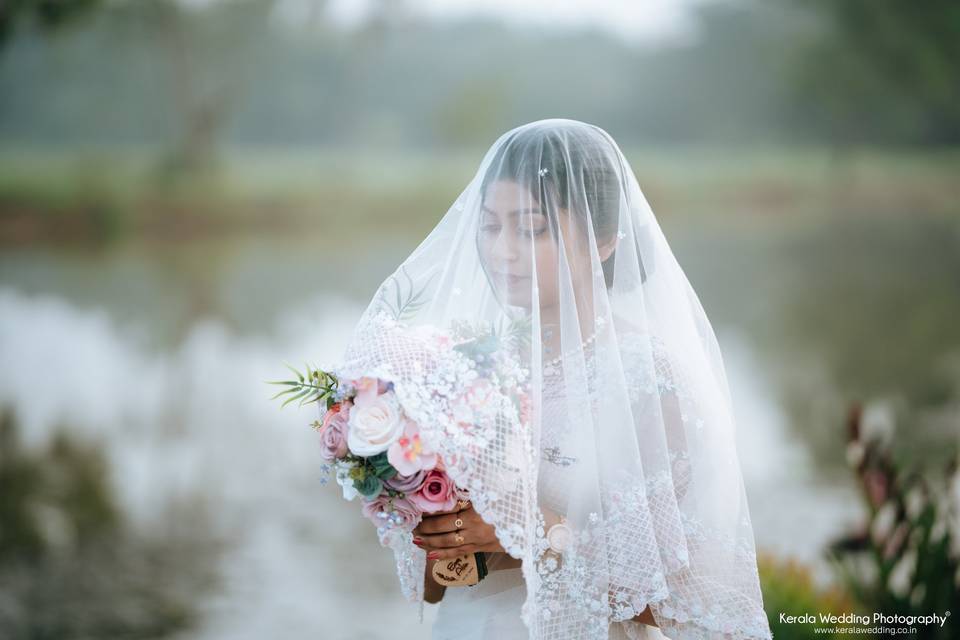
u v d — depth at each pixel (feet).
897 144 147.74
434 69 162.61
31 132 128.06
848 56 130.62
